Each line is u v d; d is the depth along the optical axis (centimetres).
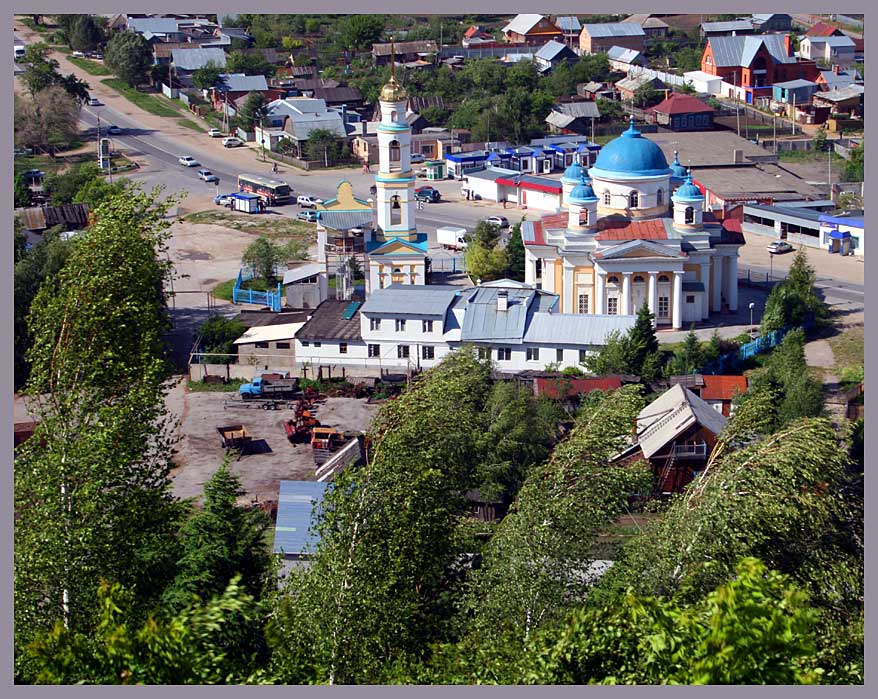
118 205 6862
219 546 6581
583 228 12719
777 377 9931
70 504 5819
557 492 6094
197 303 13550
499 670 5119
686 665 4625
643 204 13012
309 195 18638
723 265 13000
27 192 17750
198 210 17825
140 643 4719
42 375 6275
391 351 11394
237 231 16675
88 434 5934
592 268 12662
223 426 10231
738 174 18138
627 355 10638
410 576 5828
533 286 12669
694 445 8500
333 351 11450
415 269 12862
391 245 12800
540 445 8688
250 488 9112
